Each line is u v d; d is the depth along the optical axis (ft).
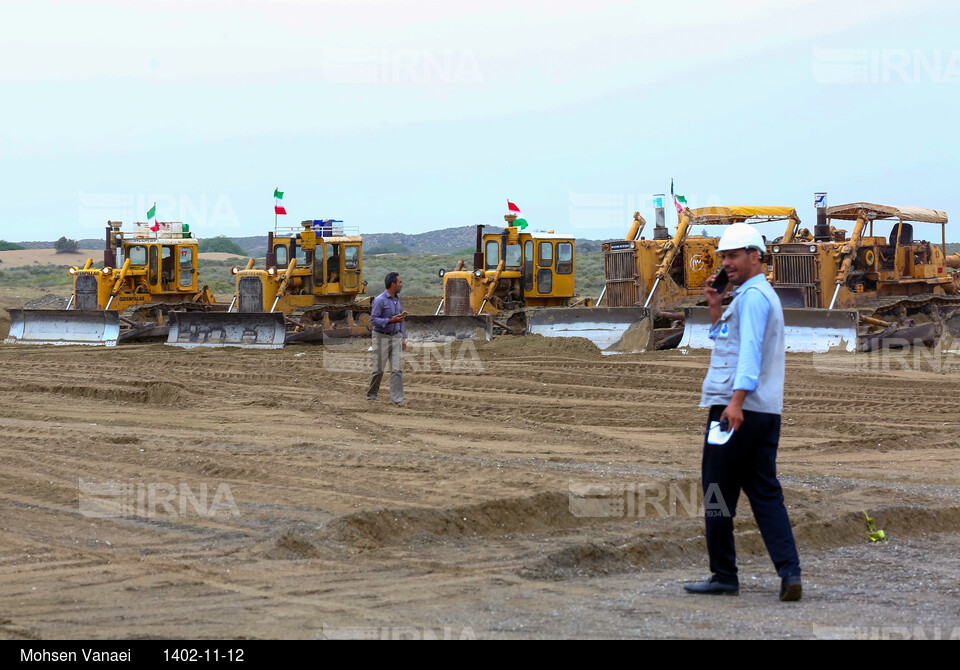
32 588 20.39
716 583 20.34
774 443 20.07
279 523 26.25
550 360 71.10
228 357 76.13
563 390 56.49
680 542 24.39
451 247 538.88
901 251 83.15
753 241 20.10
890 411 48.75
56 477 32.60
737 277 20.31
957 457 37.52
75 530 25.73
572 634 17.31
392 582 20.90
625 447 39.22
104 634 17.29
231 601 19.42
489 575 21.54
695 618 18.38
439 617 18.34
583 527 26.35
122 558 22.94
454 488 30.42
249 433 42.47
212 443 39.45
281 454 36.78
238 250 442.91
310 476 32.48
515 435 42.19
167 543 24.39
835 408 49.70
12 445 38.65
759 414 19.84
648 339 76.59
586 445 39.78
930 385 57.11
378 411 49.34
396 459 35.60
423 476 32.45
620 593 20.26
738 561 23.59
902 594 20.34
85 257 368.48
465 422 45.96
